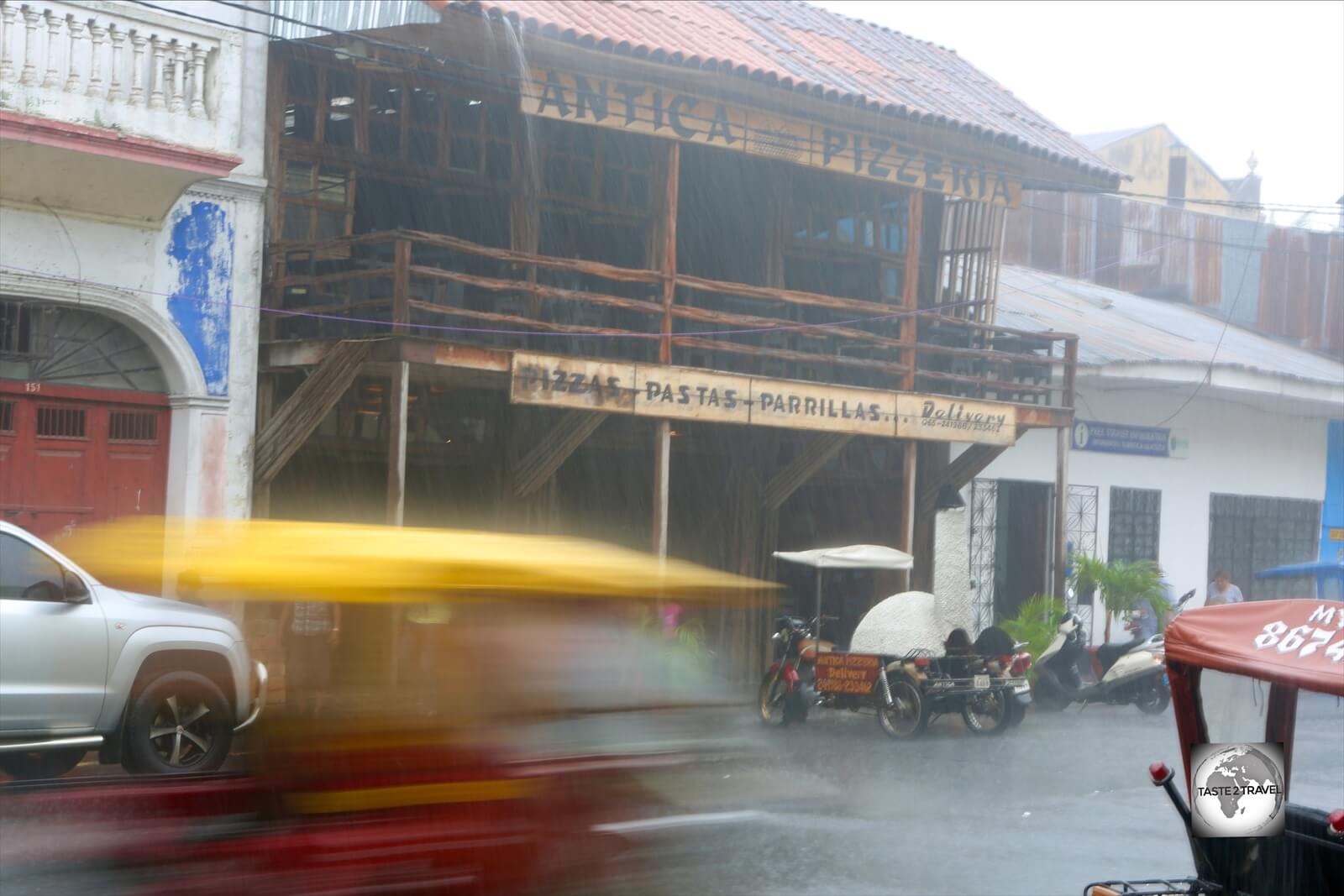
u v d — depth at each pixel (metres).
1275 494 26.69
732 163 18.55
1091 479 23.11
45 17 12.43
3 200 12.58
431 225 16.08
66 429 13.34
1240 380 23.28
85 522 13.41
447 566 6.22
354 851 5.75
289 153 14.91
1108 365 21.72
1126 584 21.00
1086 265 31.95
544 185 16.88
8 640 8.75
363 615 6.16
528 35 14.15
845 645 20.17
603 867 6.39
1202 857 5.71
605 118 15.10
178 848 5.98
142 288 13.53
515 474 16.06
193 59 13.52
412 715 6.03
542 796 6.17
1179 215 31.86
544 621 6.43
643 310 15.58
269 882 5.77
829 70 17.66
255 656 6.46
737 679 18.41
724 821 7.32
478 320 15.94
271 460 14.41
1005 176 18.80
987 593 21.47
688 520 18.67
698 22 17.59
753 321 16.45
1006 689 15.10
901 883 8.13
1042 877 8.45
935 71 20.95
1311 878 5.42
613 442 17.88
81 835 6.28
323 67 15.24
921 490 20.62
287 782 5.92
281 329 15.01
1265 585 26.44
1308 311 31.42
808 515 20.22
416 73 15.22
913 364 18.11
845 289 19.89
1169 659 5.65
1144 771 12.79
